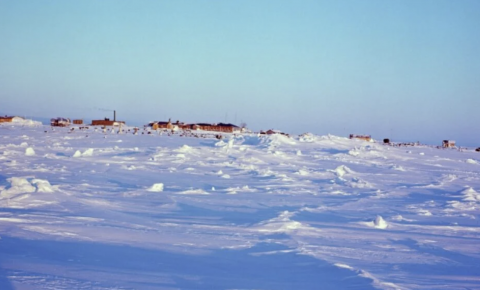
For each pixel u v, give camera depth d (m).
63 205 14.09
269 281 7.19
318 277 7.45
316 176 29.08
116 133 61.28
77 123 99.38
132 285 6.50
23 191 15.34
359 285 6.93
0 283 6.15
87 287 6.21
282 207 16.58
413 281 7.54
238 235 11.08
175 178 24.45
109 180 22.19
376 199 20.27
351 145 54.00
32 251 8.30
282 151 45.22
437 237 12.16
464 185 28.05
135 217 13.09
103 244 9.23
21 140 46.38
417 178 31.23
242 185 22.91
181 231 11.30
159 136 57.47
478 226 14.46
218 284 6.88
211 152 39.62
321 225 13.18
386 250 10.19
